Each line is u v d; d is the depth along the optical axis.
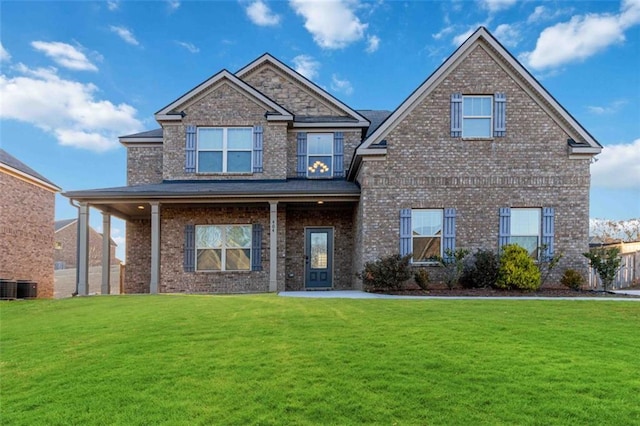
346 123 15.13
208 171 14.53
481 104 12.63
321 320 6.90
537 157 12.45
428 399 3.73
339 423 3.33
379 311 7.70
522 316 7.20
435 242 12.45
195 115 14.50
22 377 4.48
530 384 4.05
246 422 3.37
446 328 6.26
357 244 13.47
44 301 10.37
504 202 12.40
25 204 17.80
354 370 4.45
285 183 14.24
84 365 4.81
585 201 12.36
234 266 14.24
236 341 5.65
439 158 12.49
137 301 9.75
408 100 12.50
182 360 4.88
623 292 11.43
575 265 12.23
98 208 13.82
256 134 14.56
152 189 12.89
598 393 3.85
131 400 3.81
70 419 3.48
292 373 4.39
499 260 11.79
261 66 16.03
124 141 15.73
